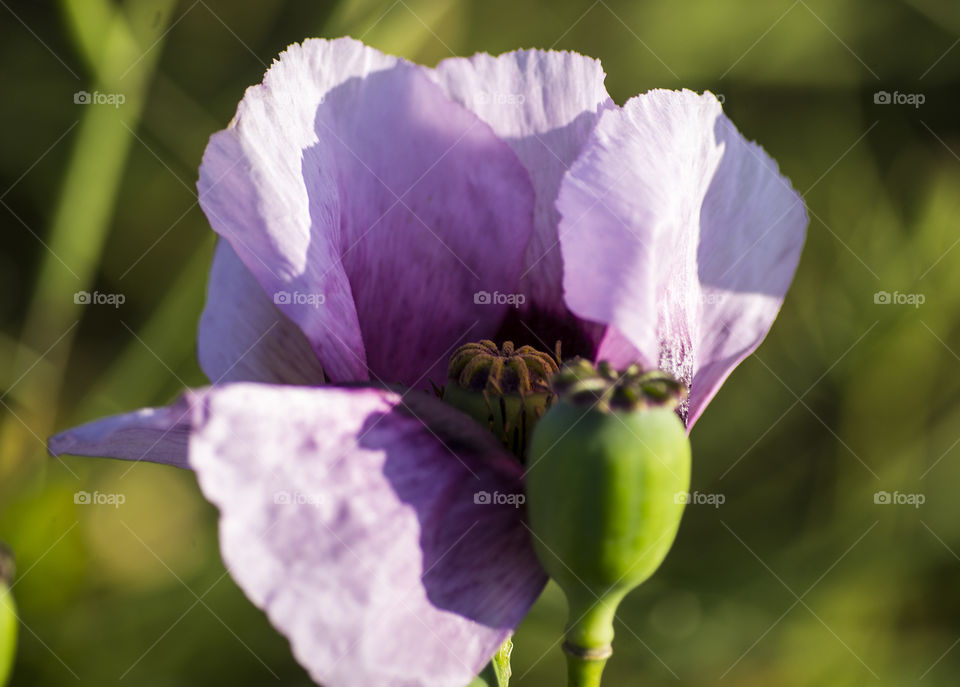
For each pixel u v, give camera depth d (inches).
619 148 16.1
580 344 17.3
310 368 16.9
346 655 14.9
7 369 26.2
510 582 15.5
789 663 28.2
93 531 24.2
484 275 17.3
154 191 33.2
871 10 34.1
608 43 33.8
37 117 33.9
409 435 15.4
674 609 28.3
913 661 28.5
